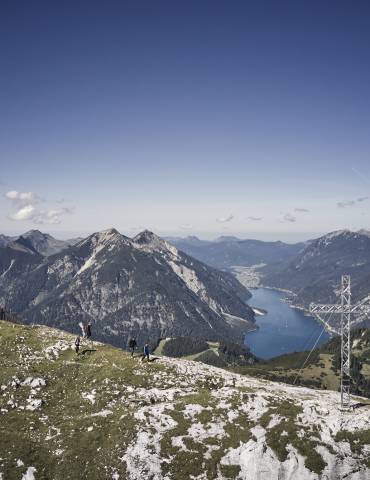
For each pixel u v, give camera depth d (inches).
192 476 1588.3
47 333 2888.8
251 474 1621.6
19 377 2169.0
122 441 1672.0
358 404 2059.5
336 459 1659.7
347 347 2070.6
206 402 1894.7
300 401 1961.1
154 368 2327.8
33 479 1510.8
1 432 1708.9
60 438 1712.6
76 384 2160.4
